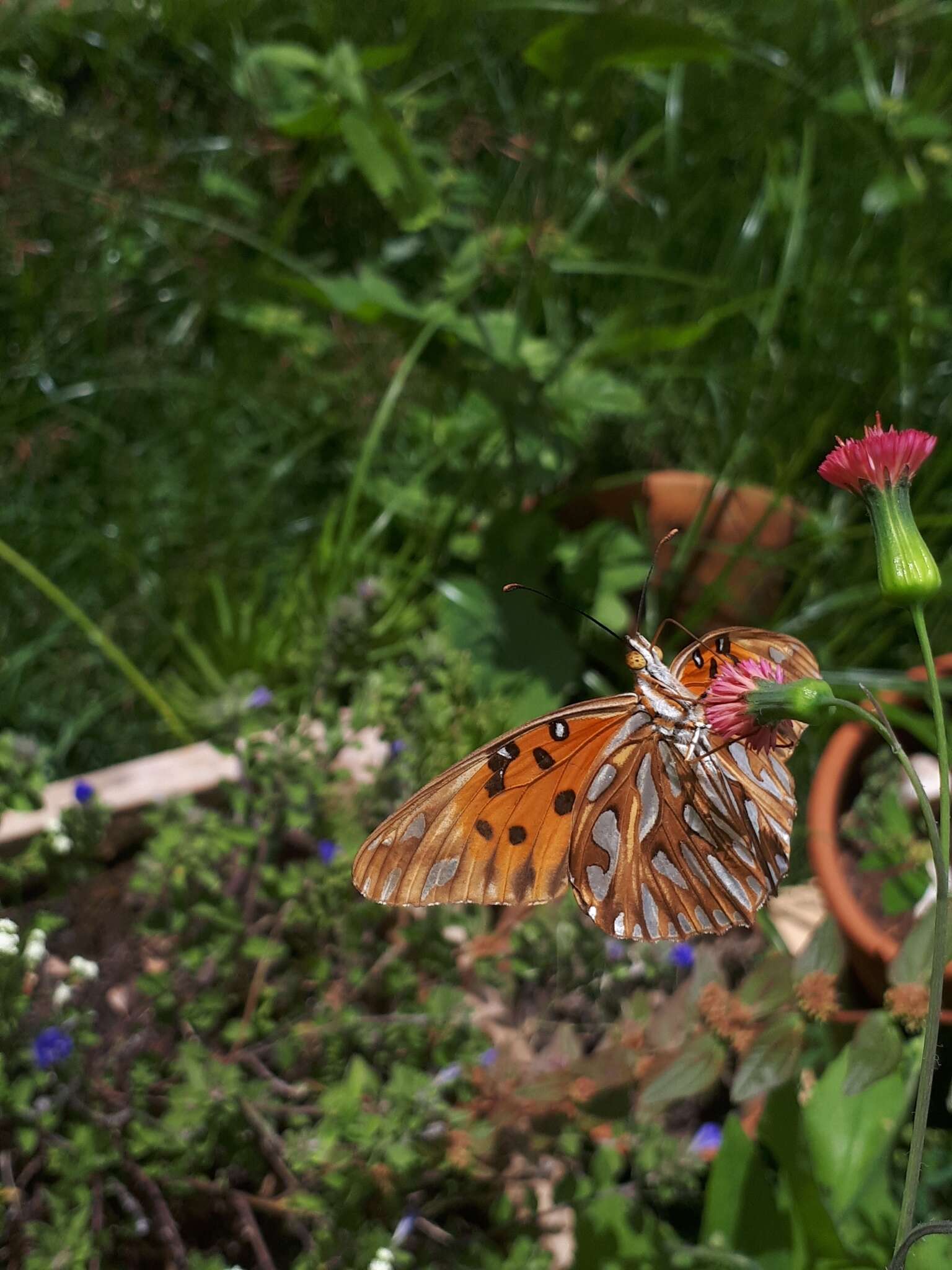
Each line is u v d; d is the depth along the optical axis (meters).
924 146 0.36
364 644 0.26
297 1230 0.20
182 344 0.37
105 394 0.36
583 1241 0.19
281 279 0.31
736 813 0.18
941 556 0.34
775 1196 0.19
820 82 0.38
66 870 0.22
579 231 0.34
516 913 0.23
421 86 0.38
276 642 0.32
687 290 0.41
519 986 0.25
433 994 0.21
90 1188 0.20
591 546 0.32
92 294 0.36
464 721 0.24
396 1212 0.20
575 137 0.38
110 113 0.37
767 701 0.15
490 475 0.32
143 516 0.34
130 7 0.40
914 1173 0.14
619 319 0.34
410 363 0.31
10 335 0.37
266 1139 0.21
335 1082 0.21
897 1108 0.20
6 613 0.32
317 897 0.22
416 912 0.22
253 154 0.38
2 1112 0.19
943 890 0.14
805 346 0.35
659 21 0.28
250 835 0.22
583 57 0.29
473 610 0.31
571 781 0.17
